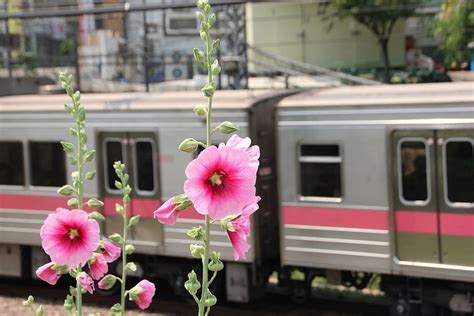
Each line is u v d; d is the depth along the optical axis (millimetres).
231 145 2836
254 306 10820
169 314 10367
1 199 11922
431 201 8625
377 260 8984
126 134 10750
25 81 16578
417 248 8750
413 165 8734
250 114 9797
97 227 2934
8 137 11828
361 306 10555
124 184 3842
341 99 9195
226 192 2668
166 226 10383
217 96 10289
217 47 3004
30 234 11680
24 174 11695
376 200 8969
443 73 23797
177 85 18875
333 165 9266
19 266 12164
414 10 25375
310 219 9438
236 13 15055
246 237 2836
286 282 10250
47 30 25250
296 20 28000
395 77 25469
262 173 10047
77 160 3449
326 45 28062
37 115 11547
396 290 9375
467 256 8422
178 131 10289
